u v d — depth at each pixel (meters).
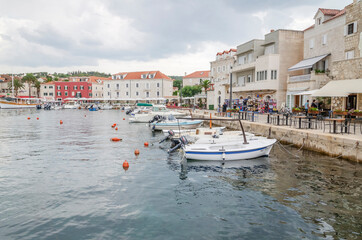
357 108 21.58
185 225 7.32
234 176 11.71
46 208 8.34
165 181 11.05
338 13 29.28
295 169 12.47
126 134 25.22
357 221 7.48
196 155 13.98
